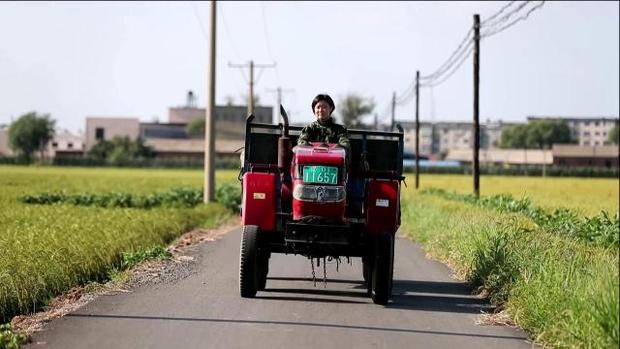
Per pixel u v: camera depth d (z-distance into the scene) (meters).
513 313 15.34
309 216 16.20
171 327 13.90
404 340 13.46
